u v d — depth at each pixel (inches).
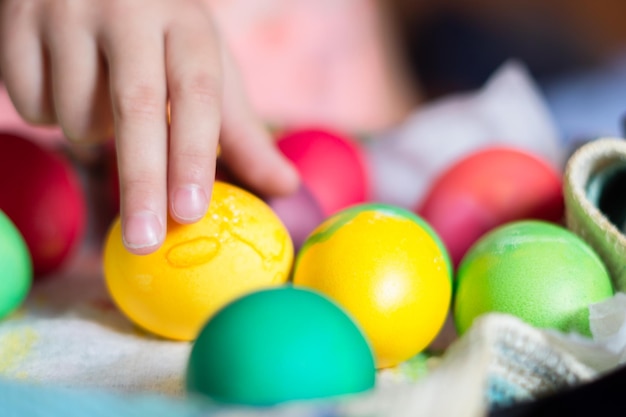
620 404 8.8
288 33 33.0
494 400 9.3
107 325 12.2
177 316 11.1
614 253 11.4
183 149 10.8
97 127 12.6
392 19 34.1
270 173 13.0
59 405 8.1
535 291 10.7
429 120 19.9
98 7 12.3
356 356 8.8
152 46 11.8
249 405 8.4
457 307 11.4
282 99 32.9
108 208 17.7
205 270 11.0
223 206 11.3
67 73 12.3
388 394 7.8
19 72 12.9
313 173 15.2
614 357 9.5
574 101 28.8
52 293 14.0
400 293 10.6
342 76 33.5
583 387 8.9
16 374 10.6
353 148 16.5
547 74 31.6
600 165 12.3
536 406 8.9
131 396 8.1
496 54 33.2
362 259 10.7
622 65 31.4
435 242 11.5
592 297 10.7
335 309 9.1
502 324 9.1
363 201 16.0
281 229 11.7
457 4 33.8
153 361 10.8
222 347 8.6
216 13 32.2
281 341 8.6
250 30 32.6
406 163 18.8
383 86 34.0
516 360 9.3
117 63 11.6
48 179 14.5
